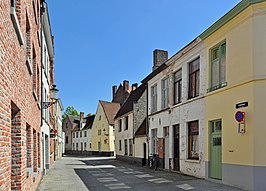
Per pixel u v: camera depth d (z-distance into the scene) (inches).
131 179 612.4
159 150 828.6
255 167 400.8
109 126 1908.2
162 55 1051.9
